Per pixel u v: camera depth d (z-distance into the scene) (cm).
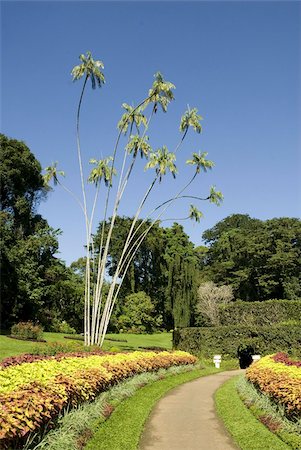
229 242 6088
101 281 2644
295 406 845
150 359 1869
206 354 2925
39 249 4009
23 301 3816
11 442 543
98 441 749
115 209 2717
